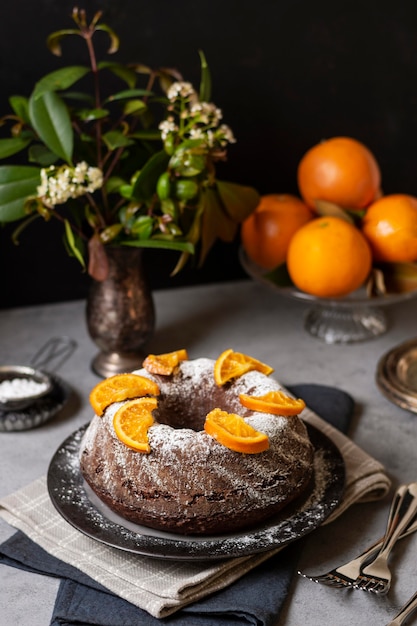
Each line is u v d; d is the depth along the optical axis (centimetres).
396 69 153
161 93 143
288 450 98
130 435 96
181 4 140
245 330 141
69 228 118
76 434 109
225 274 155
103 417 100
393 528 101
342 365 132
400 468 111
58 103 118
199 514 95
